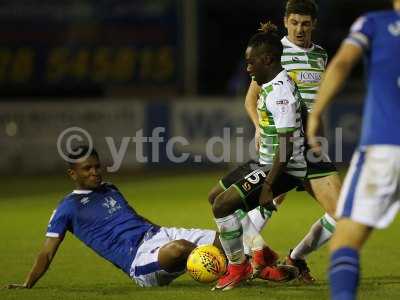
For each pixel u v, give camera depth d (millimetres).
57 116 53406
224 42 61906
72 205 18266
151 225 18516
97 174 18344
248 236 18281
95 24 56250
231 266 17859
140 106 53906
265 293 17422
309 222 30344
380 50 12750
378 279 19297
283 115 16859
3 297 17250
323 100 12484
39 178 49875
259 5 60875
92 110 53656
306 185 17766
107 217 18266
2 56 55844
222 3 61094
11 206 36875
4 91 56188
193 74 56781
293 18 19156
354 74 59125
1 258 23094
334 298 12117
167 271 17859
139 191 41906
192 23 56562
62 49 56219
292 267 18297
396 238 26125
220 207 17344
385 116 12609
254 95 19500
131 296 17250
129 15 56344
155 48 56750
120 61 56656
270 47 17109
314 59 19281
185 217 31875
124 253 18125
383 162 12469
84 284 18969
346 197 12656
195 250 17547
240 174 17938
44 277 19953
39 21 55750
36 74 56125
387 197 12492
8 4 55406
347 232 12469
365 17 12984
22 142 53344
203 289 17969
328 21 59688
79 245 24969
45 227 29797
